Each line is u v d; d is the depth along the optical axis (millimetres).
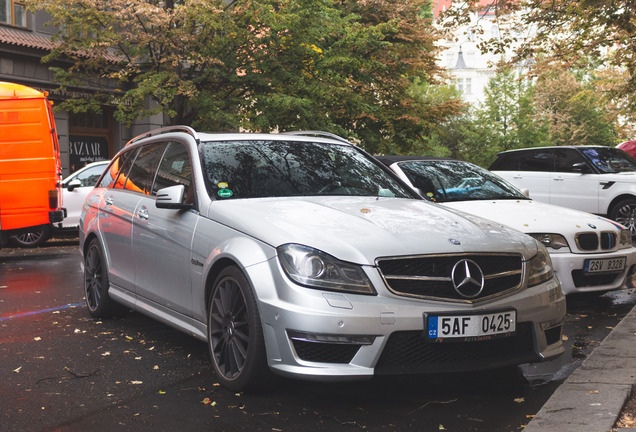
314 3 19234
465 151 49406
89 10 17500
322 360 4023
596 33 15055
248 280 4273
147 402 4324
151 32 18156
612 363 4762
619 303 7730
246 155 5441
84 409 4211
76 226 16047
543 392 4461
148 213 5723
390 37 27188
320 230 4273
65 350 5648
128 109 18406
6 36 20406
